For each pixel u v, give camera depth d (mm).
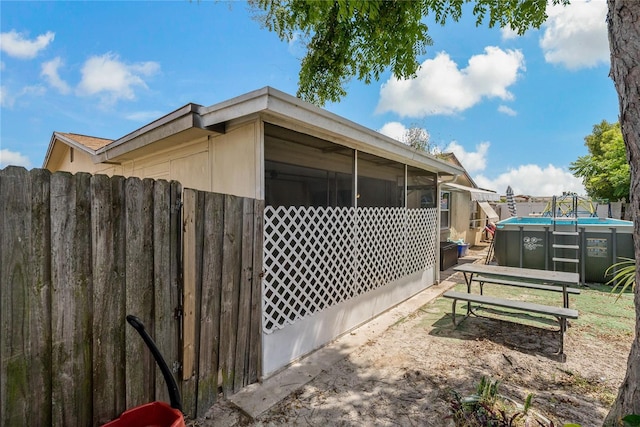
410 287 5500
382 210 4633
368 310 4332
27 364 1485
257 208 2746
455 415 2150
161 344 2051
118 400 1844
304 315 3311
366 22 3582
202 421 2244
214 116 2844
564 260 5945
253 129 2852
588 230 6152
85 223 1688
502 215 16453
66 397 1628
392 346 3512
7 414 1426
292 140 3152
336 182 3723
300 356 3227
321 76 4629
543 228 6641
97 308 1742
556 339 3635
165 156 4254
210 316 2352
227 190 3152
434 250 6477
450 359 3168
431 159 5418
